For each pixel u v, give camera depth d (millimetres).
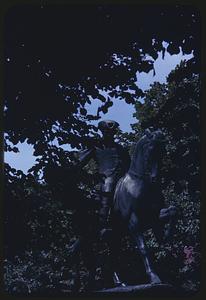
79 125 10445
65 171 10031
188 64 9734
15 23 8766
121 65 10195
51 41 9125
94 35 9344
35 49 9086
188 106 9688
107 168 11938
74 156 10422
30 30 8914
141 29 9516
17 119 9633
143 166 11117
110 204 11469
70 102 10148
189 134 9820
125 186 11375
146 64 10203
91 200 10117
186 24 9406
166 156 10297
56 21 8977
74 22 9125
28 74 9312
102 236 10992
